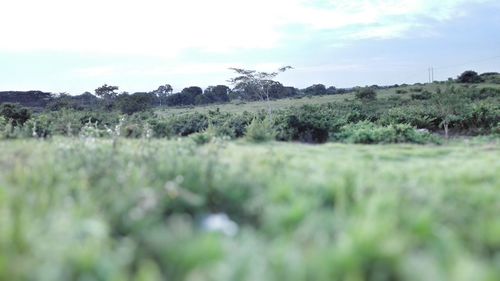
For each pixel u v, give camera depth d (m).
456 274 3.09
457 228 4.43
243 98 62.12
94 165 6.34
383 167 7.47
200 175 5.82
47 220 3.89
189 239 3.79
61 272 3.16
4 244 3.36
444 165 7.93
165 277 3.44
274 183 5.57
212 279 3.17
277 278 3.16
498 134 17.80
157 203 4.77
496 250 3.97
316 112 19.12
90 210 4.37
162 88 68.38
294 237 3.84
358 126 17.94
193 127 19.91
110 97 56.16
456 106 21.55
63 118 19.05
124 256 3.54
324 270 3.18
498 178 6.70
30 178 5.42
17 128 15.63
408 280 3.22
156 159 6.90
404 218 4.21
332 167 7.17
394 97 44.59
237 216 5.04
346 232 3.84
